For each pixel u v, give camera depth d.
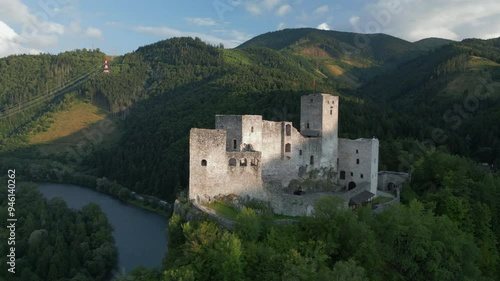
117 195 172.12
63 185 194.00
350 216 64.69
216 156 78.38
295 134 94.50
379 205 89.25
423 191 100.62
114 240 114.56
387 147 141.62
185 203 76.38
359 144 101.50
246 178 81.38
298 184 94.69
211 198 77.88
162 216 148.25
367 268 60.84
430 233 68.31
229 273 54.69
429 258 67.19
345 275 50.31
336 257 62.41
